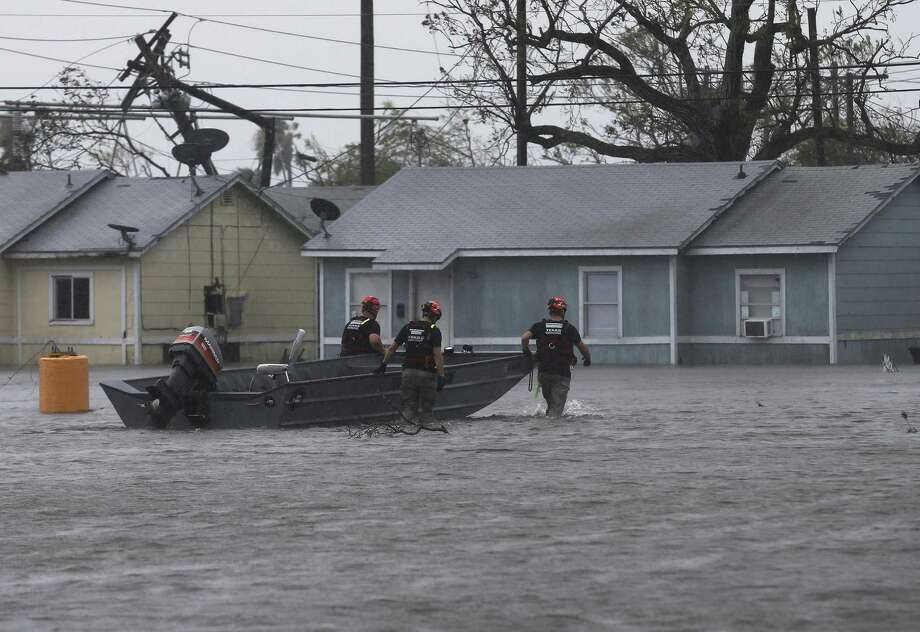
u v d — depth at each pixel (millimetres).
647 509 39250
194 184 144875
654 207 131500
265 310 149875
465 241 131750
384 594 28672
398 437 61156
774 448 54625
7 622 26641
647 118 175125
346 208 162000
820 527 35688
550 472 48062
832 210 126125
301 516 39125
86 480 47938
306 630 25719
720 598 27719
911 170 129000
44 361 78812
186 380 65875
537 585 29281
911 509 38531
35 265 143500
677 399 81438
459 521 37750
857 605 26938
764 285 126250
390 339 134875
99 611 27516
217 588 29578
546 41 157750
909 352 129875
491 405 79812
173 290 142375
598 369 118688
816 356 124000
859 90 161500
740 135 163500
